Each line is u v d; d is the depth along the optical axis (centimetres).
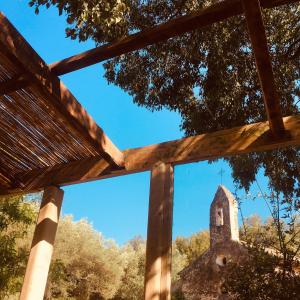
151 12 450
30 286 268
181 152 270
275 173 393
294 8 443
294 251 291
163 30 191
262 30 173
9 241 424
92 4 235
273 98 212
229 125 481
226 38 444
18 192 336
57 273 510
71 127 261
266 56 186
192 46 457
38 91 218
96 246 1541
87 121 252
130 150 294
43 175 325
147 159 282
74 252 1441
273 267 279
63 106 228
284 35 445
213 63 458
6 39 183
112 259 1565
